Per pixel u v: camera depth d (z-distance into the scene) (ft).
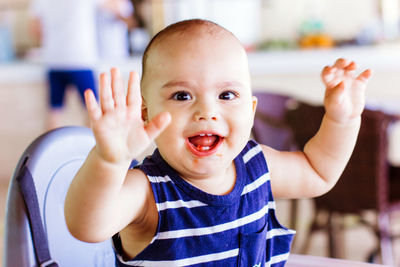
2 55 11.16
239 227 2.04
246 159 2.18
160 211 1.91
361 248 7.14
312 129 5.63
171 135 1.88
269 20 11.83
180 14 10.78
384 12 11.61
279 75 10.00
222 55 1.89
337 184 5.62
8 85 10.47
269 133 6.77
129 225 1.98
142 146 1.59
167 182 1.96
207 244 1.99
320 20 11.41
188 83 1.86
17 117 10.63
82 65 9.82
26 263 1.87
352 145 2.25
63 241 2.36
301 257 2.60
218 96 1.90
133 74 1.60
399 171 6.24
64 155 2.45
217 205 1.98
